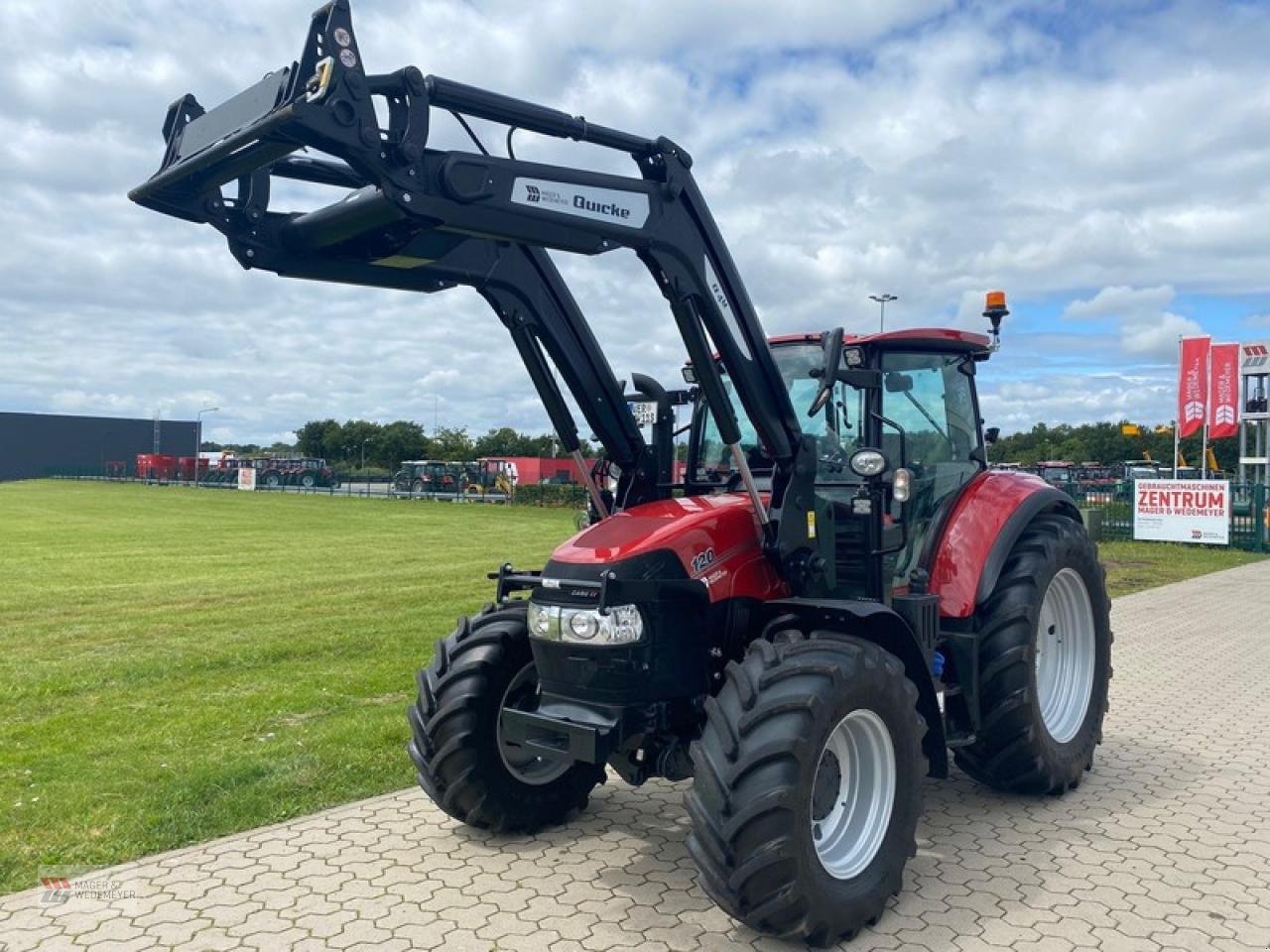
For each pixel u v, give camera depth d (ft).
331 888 13.75
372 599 44.19
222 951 11.93
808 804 11.88
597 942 12.17
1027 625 16.65
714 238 14.14
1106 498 88.22
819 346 17.43
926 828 16.14
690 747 12.53
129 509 120.98
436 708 15.46
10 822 16.10
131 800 17.17
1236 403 88.99
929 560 17.13
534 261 15.97
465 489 154.20
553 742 13.84
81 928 12.50
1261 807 17.06
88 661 29.63
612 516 15.89
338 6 10.62
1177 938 12.27
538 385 16.40
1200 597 44.83
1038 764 16.74
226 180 12.35
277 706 23.98
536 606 14.12
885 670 13.09
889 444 17.19
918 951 12.03
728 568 14.35
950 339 17.61
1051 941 12.23
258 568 57.57
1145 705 24.36
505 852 15.12
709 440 18.53
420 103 11.25
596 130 12.93
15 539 77.61
